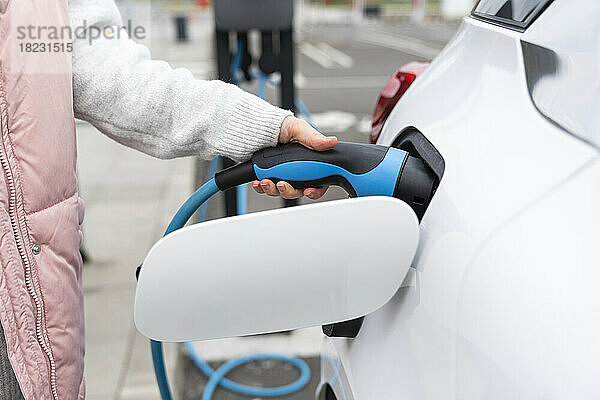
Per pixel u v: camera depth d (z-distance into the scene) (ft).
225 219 2.87
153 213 13.96
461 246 2.61
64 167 3.42
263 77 10.09
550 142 2.52
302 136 3.37
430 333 2.72
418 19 84.23
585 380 1.95
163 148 3.71
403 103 4.16
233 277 2.94
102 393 7.95
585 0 2.94
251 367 8.82
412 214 2.89
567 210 2.27
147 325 3.04
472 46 3.64
